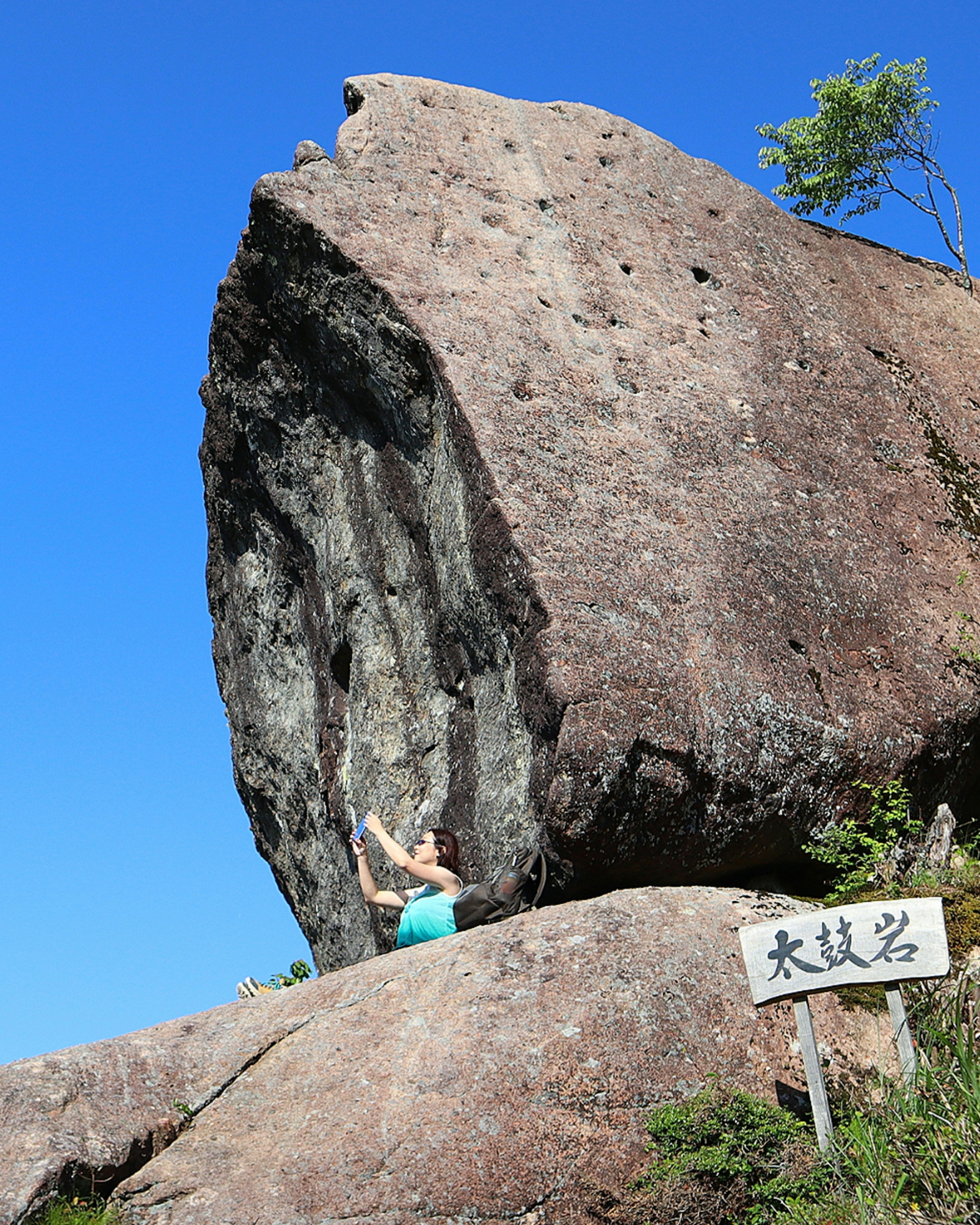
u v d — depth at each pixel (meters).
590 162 10.29
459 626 7.86
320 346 9.00
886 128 12.81
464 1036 5.08
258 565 11.00
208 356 10.27
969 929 6.02
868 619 7.89
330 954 10.12
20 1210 4.42
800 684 7.25
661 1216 4.66
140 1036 5.43
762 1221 4.66
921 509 8.88
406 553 8.67
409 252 8.58
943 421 9.86
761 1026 5.30
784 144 13.24
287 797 10.69
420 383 8.15
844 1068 5.27
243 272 9.41
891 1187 4.48
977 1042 4.91
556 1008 5.18
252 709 11.03
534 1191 4.64
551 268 9.05
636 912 5.73
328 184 8.82
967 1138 4.42
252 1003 5.73
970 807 8.24
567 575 6.93
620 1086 4.94
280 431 9.91
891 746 7.32
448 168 9.46
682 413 8.46
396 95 9.85
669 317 9.24
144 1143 4.83
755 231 10.58
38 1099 4.86
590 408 8.09
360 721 8.97
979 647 8.08
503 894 6.26
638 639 6.86
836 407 9.30
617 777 6.36
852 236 11.45
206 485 11.15
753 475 8.34
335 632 9.50
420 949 5.79
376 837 6.86
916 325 10.76
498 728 7.46
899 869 6.94
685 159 10.91
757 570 7.70
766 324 9.67
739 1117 4.86
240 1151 4.77
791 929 4.97
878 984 5.57
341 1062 5.13
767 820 6.94
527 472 7.37
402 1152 4.66
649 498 7.72
